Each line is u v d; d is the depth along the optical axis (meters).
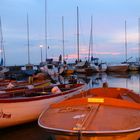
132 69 35.25
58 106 5.60
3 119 6.16
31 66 27.91
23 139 5.95
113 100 5.42
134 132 4.20
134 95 6.93
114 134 4.02
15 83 12.35
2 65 28.14
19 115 6.45
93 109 5.12
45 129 4.30
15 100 6.26
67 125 4.38
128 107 5.33
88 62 33.41
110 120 4.53
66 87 9.74
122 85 17.75
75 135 4.06
